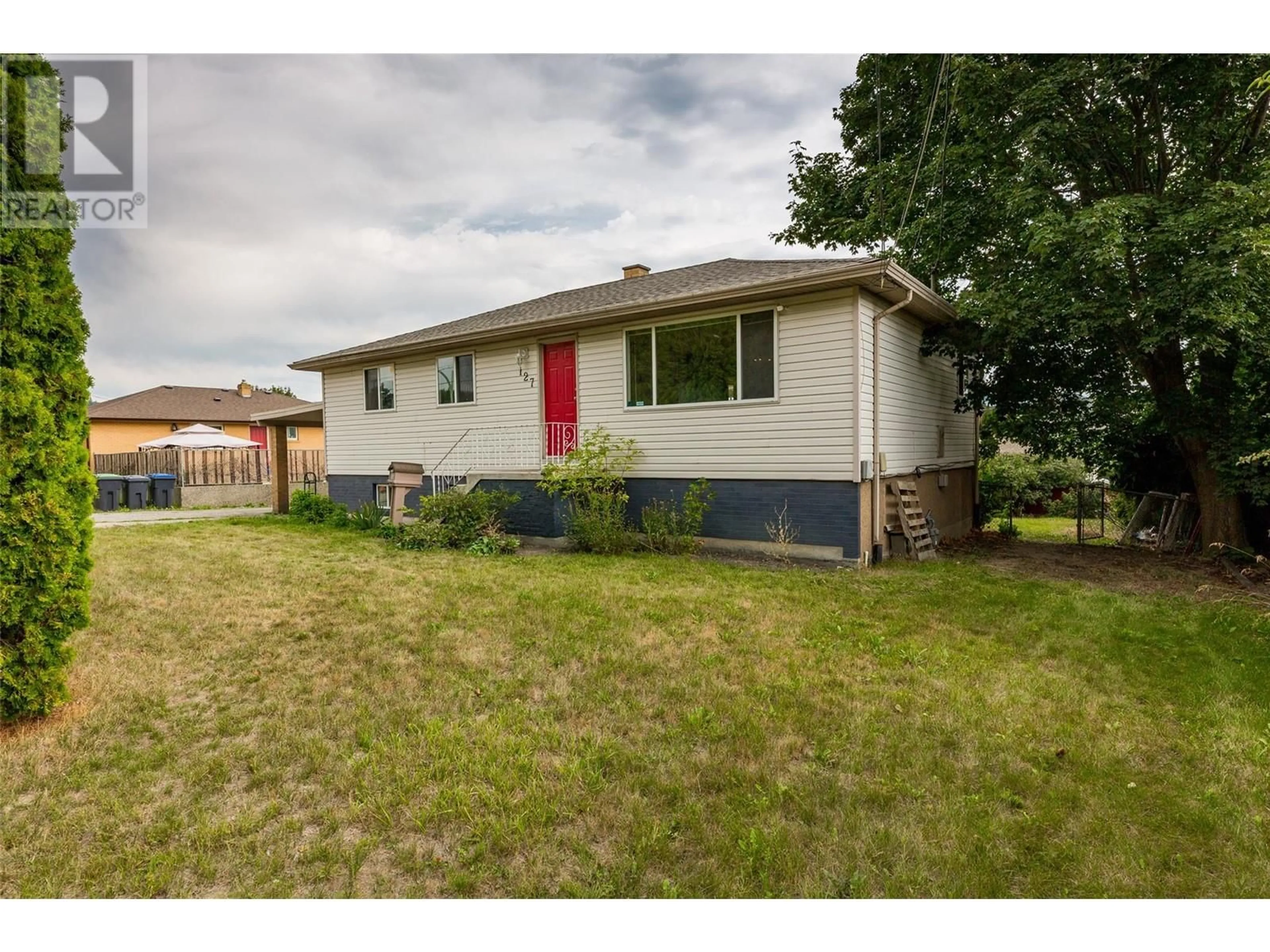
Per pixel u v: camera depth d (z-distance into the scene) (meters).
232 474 21.17
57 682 3.76
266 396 34.19
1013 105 9.38
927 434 11.16
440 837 2.71
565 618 5.78
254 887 2.43
